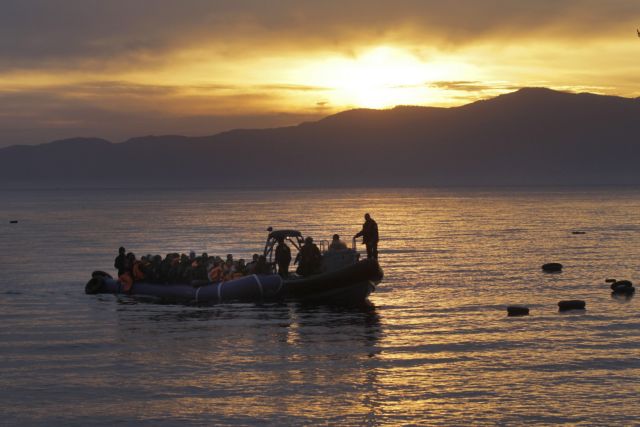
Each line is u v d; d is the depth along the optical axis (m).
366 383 27.89
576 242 96.62
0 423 23.88
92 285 52.38
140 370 29.88
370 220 47.16
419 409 24.97
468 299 48.00
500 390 26.95
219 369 29.95
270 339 35.69
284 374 29.12
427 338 35.62
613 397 26.08
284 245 48.97
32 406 25.45
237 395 26.48
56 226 148.62
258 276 47.34
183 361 31.33
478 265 69.44
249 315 42.47
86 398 26.27
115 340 35.75
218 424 23.69
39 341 35.56
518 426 23.47
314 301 46.47
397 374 29.06
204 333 37.28
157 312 43.88
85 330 38.34
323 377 28.67
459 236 108.81
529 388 27.16
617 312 42.31
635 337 35.41
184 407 25.25
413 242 97.56
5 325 39.84
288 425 23.58
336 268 47.56
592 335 35.94
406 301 47.28
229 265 50.22
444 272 63.66
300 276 48.00
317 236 108.75
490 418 24.11
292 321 40.50
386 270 65.38
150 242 102.44
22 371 29.83
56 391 27.08
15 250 91.75
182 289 49.00
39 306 46.53
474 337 35.75
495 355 32.00
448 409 24.95
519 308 41.97
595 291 51.41
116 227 141.38
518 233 114.94
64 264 74.56
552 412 24.64
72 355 32.56
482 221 151.38
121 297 50.31
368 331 37.50
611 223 141.62
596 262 71.56
